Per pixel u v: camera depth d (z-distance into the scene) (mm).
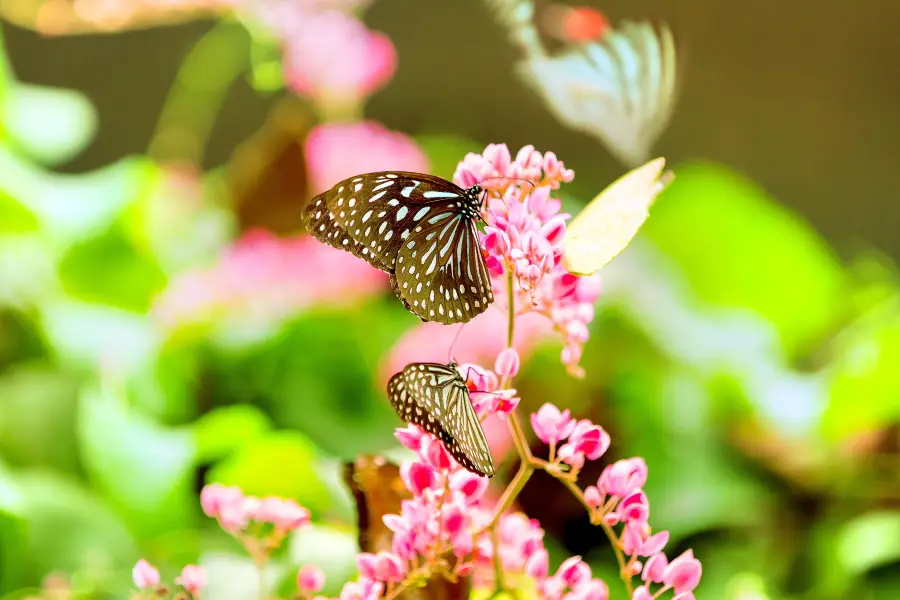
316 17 2396
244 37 2783
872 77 4078
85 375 2082
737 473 2080
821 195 3998
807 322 2586
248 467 1439
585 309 1194
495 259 1172
